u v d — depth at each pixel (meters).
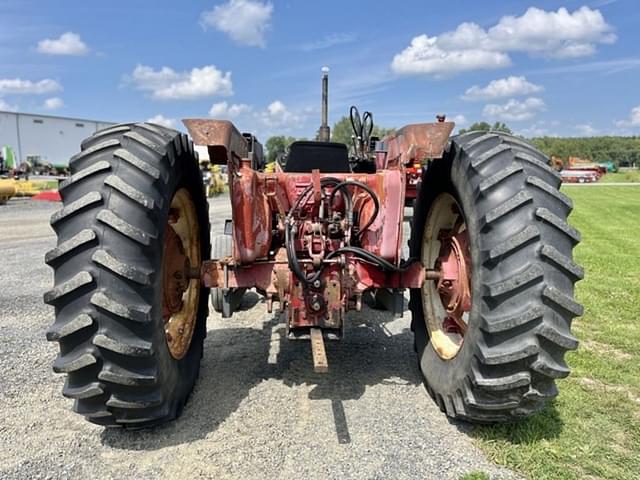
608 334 4.23
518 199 2.31
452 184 2.84
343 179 3.34
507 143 2.61
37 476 2.30
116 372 2.27
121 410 2.40
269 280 3.09
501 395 2.40
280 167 4.73
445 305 3.31
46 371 3.50
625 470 2.35
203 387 3.26
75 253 2.25
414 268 3.18
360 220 3.43
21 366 3.58
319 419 2.83
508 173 2.39
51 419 2.83
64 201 2.36
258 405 3.00
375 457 2.45
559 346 2.27
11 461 2.42
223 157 3.14
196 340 3.31
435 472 2.33
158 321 2.42
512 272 2.28
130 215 2.29
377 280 3.15
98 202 2.29
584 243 9.75
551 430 2.68
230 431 2.70
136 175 2.37
